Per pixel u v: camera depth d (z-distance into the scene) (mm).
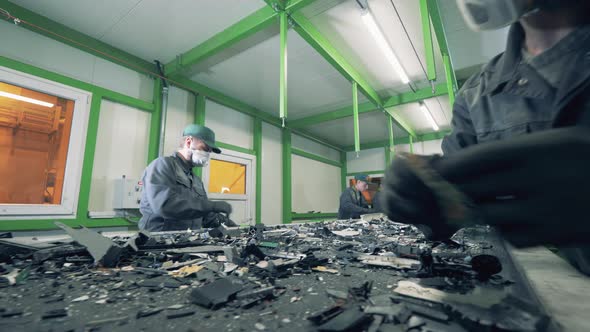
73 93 2482
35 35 2314
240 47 2990
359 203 3805
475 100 656
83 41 2607
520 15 350
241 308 309
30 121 2279
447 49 2594
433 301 316
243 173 4312
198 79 3609
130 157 2922
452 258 580
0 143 2141
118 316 285
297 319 278
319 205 6129
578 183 182
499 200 230
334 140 6625
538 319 257
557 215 192
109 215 2613
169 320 277
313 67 3393
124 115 2910
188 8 2385
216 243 855
